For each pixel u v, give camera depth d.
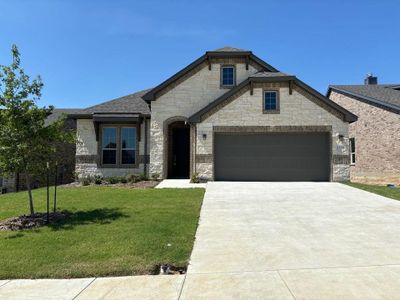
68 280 5.34
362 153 21.20
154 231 7.70
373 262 5.89
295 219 9.12
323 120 17.20
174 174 19.95
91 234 7.51
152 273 5.60
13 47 8.94
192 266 5.83
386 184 18.64
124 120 18.72
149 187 15.10
